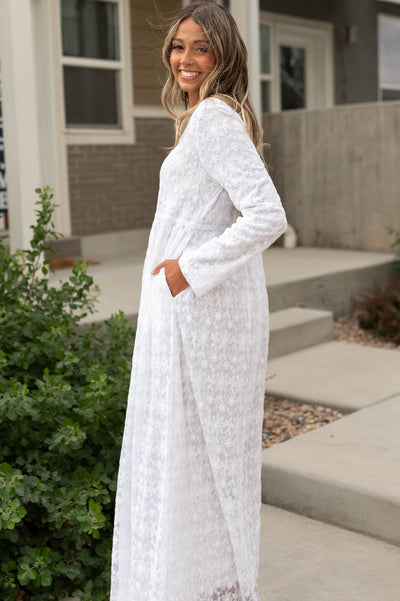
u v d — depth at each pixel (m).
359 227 7.63
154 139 8.39
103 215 7.88
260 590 2.60
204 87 1.98
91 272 6.43
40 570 2.43
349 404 4.23
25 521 2.83
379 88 11.56
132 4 8.03
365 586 2.61
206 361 2.00
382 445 3.48
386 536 2.95
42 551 2.51
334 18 10.56
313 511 3.17
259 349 2.11
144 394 2.07
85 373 2.93
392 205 7.36
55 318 3.40
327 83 10.59
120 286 5.72
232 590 2.12
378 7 11.30
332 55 10.62
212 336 2.00
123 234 8.05
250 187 1.89
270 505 3.31
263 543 2.95
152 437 2.02
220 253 1.90
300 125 7.88
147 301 2.07
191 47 2.00
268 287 5.83
